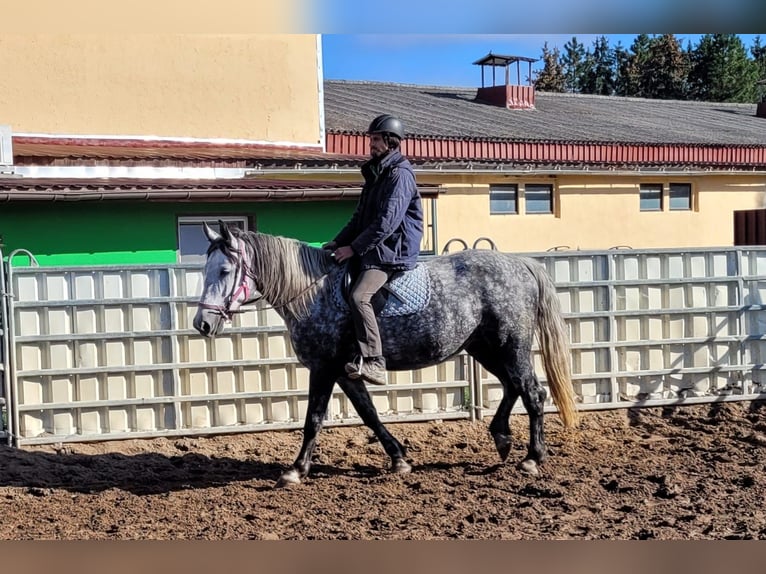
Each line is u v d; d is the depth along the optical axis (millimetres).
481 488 6746
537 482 6859
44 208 11953
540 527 5684
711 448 7988
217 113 16500
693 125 27969
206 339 8367
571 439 8406
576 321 9266
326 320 6609
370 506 6250
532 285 7215
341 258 6438
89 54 15281
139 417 8273
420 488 6723
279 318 8531
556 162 20203
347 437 8484
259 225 13562
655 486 6668
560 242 20906
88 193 11562
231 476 7301
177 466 7652
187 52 16156
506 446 7320
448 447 8188
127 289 8219
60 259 12070
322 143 17641
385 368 6875
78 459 7758
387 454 7492
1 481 7062
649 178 22125
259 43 16844
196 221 13195
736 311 9695
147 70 15797
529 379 7148
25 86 14812
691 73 56594
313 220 13930
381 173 6461
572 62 68562
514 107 27438
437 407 9008
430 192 15094
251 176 15258
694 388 9648
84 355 8125
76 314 8102
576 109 28875
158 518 6016
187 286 8320
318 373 6758
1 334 7922
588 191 21281
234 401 8484
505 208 20359
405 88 29594
